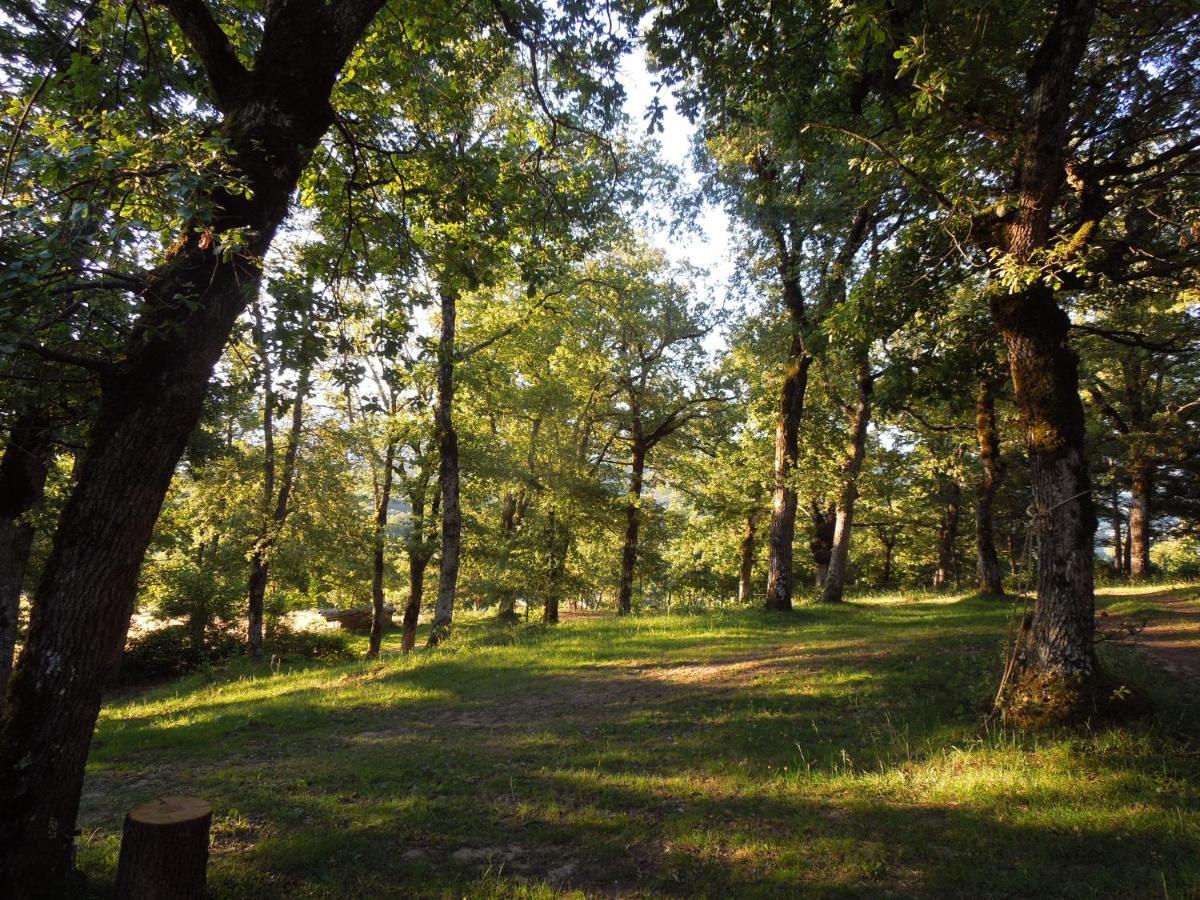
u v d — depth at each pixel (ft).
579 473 70.23
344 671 43.86
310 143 15.58
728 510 82.64
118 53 18.93
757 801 18.33
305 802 19.53
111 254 13.85
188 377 13.16
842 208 43.04
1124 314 41.39
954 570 122.31
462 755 23.91
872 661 33.04
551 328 65.36
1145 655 28.25
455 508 52.80
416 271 24.95
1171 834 14.23
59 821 12.17
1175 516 83.35
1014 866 13.87
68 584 12.17
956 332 31.91
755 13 24.49
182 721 32.99
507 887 14.39
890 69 27.12
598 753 23.16
